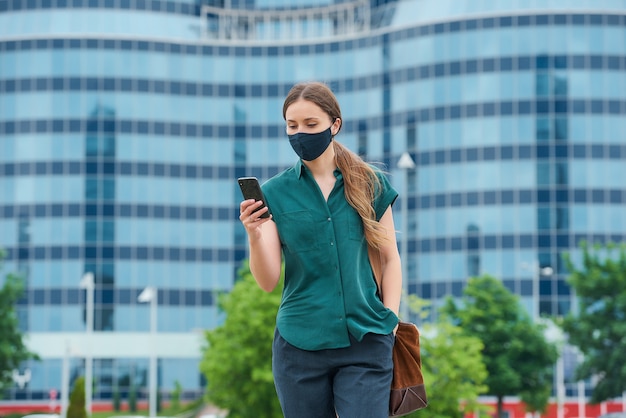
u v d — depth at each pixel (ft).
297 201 26.23
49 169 482.28
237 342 248.11
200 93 499.92
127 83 490.08
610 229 448.65
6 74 488.02
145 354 478.59
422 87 465.06
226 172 498.28
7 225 480.23
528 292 446.19
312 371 25.98
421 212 462.60
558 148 449.06
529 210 449.06
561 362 406.41
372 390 25.63
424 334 233.35
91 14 492.54
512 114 452.35
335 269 26.02
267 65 501.97
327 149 26.50
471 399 229.04
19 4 493.36
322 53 495.41
